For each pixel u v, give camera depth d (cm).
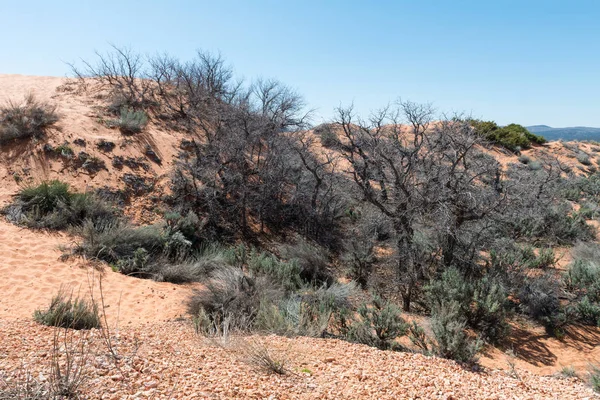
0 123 1270
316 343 590
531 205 1515
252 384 369
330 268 1185
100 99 1798
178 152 1541
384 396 383
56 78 2128
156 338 514
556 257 1364
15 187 1108
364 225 1243
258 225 1380
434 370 515
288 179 1466
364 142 1348
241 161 1405
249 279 832
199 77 2098
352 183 1560
